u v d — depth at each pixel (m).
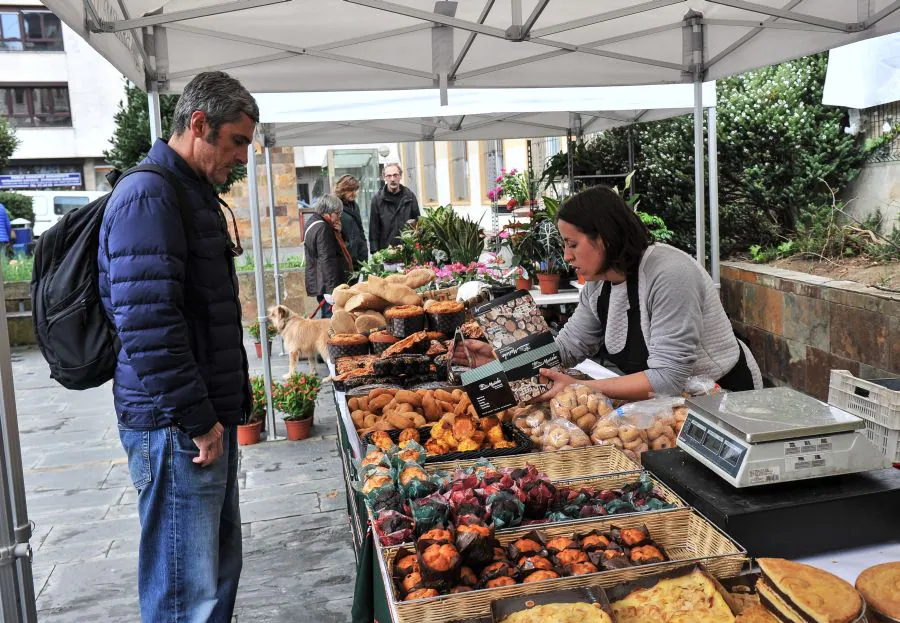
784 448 1.62
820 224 6.60
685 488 1.73
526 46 4.34
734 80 7.46
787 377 6.04
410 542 1.63
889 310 4.75
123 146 11.00
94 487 4.98
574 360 3.08
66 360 2.25
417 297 4.56
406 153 24.88
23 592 2.08
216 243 2.34
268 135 8.13
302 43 4.02
